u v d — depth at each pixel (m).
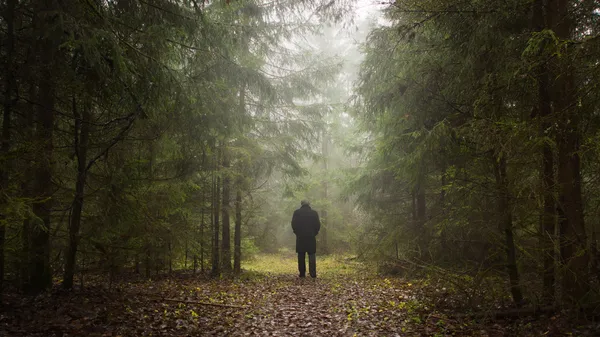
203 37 7.00
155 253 8.33
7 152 4.27
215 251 10.75
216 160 10.12
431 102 7.37
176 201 7.47
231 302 6.97
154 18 6.31
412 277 8.79
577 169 4.69
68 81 5.04
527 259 5.14
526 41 5.15
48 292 5.86
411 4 5.86
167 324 5.18
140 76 5.68
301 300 7.33
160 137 6.43
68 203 5.42
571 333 4.07
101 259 5.88
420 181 8.44
